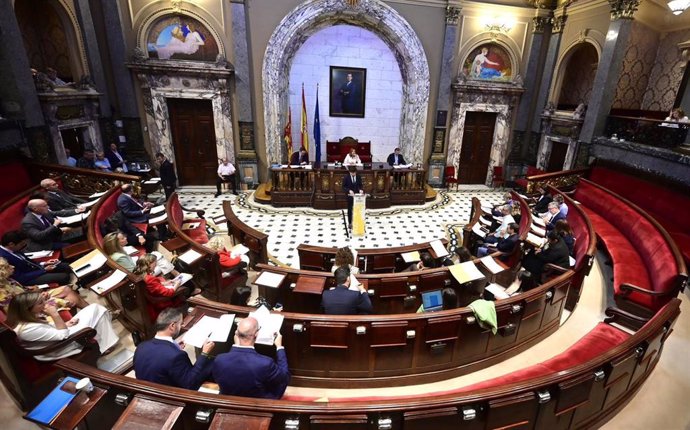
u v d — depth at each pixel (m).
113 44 9.70
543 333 4.62
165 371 2.69
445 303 3.93
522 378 3.42
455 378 3.99
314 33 11.29
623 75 10.08
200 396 2.37
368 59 12.17
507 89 11.99
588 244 5.61
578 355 3.79
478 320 3.65
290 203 10.10
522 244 5.77
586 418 3.15
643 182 8.56
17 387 3.22
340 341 3.55
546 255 5.44
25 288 4.22
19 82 7.41
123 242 5.04
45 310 3.47
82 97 9.05
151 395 2.38
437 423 2.49
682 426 3.38
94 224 5.87
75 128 9.25
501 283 5.95
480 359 4.06
